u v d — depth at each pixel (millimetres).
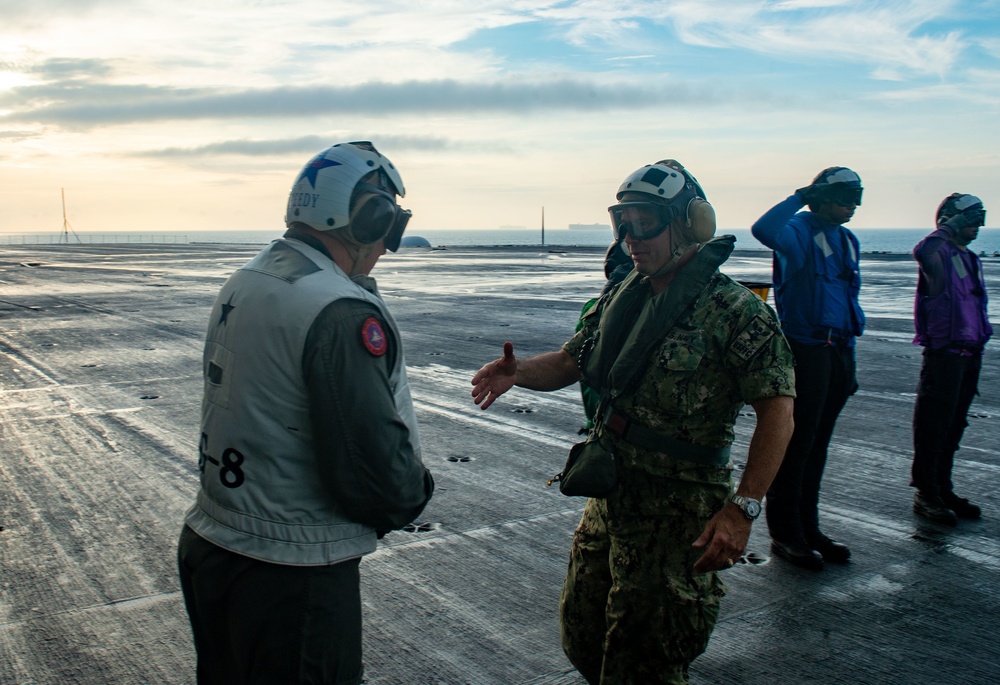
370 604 3555
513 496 4926
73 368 8930
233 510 1907
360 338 1849
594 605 2549
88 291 18578
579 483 2289
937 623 3449
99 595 3590
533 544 4211
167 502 4762
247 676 1939
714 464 2352
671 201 2334
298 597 1881
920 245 4605
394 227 2104
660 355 2332
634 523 2381
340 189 1965
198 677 2109
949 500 4750
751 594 3709
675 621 2334
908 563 4066
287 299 1863
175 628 3307
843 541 4340
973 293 4621
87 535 4266
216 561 1931
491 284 21594
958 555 4168
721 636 3328
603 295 2812
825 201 3918
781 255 3943
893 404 7426
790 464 4004
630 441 2375
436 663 3084
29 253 44875
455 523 4488
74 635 3246
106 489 4980
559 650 3182
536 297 17641
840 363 3996
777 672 3062
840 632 3367
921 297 4629
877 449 6012
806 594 3711
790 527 4043
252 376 1872
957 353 4520
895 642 3287
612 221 2479
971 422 6781
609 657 2424
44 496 4852
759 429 2254
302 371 1838
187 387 7941
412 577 3822
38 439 6070
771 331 2264
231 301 1963
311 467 1892
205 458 1977
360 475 1849
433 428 6500
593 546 2543
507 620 3418
